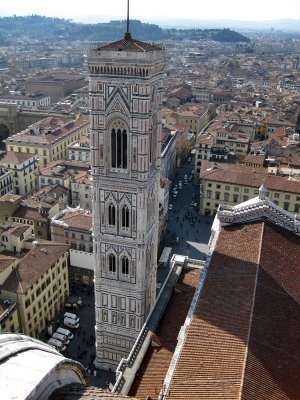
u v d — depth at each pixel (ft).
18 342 87.30
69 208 520.83
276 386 168.66
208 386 169.37
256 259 251.19
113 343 357.20
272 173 633.20
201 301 224.53
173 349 247.09
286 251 274.16
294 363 184.75
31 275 383.24
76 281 465.47
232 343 188.44
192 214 650.02
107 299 344.49
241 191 615.16
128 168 298.97
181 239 576.20
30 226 458.50
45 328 409.28
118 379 229.66
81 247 468.34
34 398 71.77
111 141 296.30
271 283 232.73
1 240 435.53
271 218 303.48
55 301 422.82
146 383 229.45
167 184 574.56
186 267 341.00
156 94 299.17
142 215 309.63
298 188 583.17
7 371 75.41
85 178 606.55
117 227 318.65
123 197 308.40
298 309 220.84
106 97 284.82
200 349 191.62
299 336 201.77
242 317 203.10
